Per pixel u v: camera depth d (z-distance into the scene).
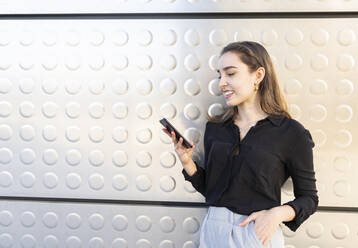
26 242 1.20
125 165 1.16
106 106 1.15
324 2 1.08
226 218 0.93
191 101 1.13
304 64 1.10
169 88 1.14
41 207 1.19
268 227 0.86
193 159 1.14
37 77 1.16
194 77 1.13
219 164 0.98
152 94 1.14
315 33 1.09
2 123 1.18
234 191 0.94
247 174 0.93
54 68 1.16
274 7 1.09
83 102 1.16
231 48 0.97
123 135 1.15
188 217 1.16
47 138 1.17
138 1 1.12
